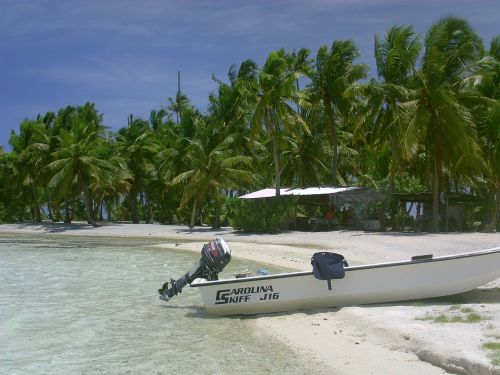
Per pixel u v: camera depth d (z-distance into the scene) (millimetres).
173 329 10594
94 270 20203
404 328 9094
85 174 49531
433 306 11062
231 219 37594
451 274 11438
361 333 9398
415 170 39000
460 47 29938
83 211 69000
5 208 61438
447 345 7809
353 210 38188
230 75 43344
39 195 63625
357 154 44906
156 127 62656
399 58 30641
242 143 44125
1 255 26578
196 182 38656
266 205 35000
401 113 29062
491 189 33656
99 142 49719
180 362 8414
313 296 11414
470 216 37125
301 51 36469
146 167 54719
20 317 11859
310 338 9438
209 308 11562
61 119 54656
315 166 43844
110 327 10859
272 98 34094
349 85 35406
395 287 11422
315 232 33750
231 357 8594
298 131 39938
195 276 12438
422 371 7320
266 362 8266
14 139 55000
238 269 19234
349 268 11359
